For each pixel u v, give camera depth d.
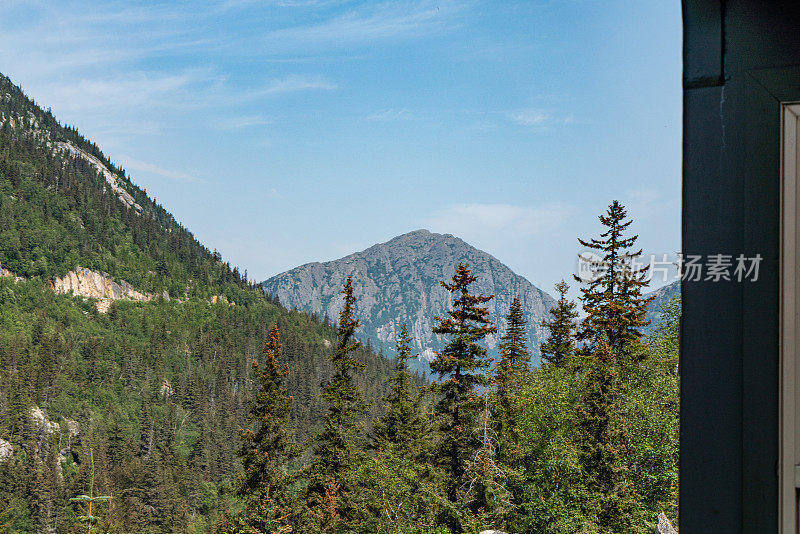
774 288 2.31
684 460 2.33
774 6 2.42
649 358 38.31
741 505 2.26
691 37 2.50
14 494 117.56
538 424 38.09
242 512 45.06
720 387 2.33
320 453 48.44
